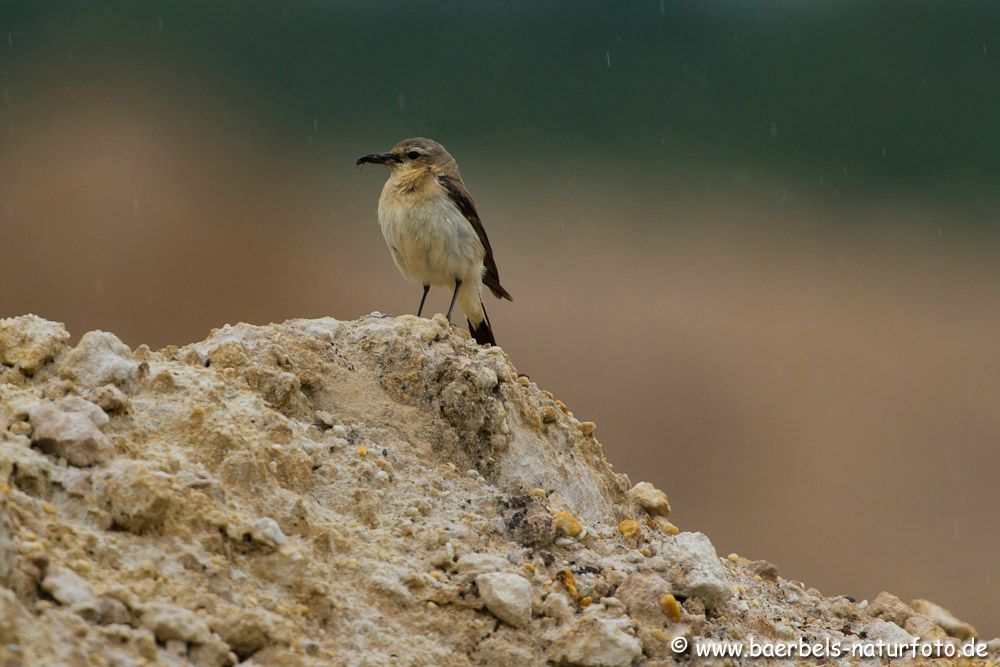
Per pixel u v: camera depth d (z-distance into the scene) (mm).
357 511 6758
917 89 47500
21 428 6102
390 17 49812
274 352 7539
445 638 6254
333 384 7746
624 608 6738
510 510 7129
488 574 6477
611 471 8555
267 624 5684
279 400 7281
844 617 8039
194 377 7000
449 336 8180
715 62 49281
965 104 47219
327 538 6398
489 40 50562
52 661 4910
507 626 6395
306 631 5883
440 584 6430
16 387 6668
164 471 6152
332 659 5797
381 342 8023
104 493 5895
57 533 5641
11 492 5672
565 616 6520
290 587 6012
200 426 6578
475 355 8148
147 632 5309
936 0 49938
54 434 6051
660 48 50688
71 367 6770
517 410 8086
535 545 7023
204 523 5969
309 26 48125
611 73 49656
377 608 6219
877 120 46875
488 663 6238
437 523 6855
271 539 6059
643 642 6590
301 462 6754
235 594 5820
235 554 6004
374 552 6488
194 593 5688
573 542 7133
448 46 49188
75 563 5516
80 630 5148
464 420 7723
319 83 46438
